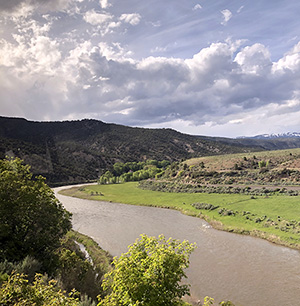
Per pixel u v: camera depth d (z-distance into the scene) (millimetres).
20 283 9523
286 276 24953
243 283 24000
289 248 32250
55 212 24500
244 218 44812
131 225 47875
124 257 10055
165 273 9250
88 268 19953
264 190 61312
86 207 70562
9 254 19375
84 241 37031
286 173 76625
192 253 31812
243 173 86500
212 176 90438
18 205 21859
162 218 52656
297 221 38812
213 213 51250
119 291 9375
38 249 22078
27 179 26516
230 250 32469
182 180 96188
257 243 34688
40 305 8820
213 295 22188
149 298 8836
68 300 9383
